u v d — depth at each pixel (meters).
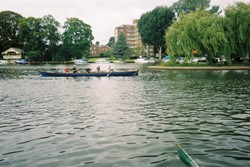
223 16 45.06
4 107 14.77
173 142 8.65
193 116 12.13
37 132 9.90
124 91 21.28
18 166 6.98
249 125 10.55
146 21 80.12
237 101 15.74
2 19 100.50
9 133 9.82
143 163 7.05
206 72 40.81
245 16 42.72
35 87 25.12
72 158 7.44
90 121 11.39
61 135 9.50
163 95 18.59
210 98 16.94
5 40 98.75
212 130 9.92
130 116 12.24
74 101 16.58
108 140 8.89
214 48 43.59
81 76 38.31
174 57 50.62
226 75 34.34
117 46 101.69
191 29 45.75
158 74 39.56
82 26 98.25
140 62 96.88
